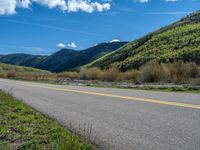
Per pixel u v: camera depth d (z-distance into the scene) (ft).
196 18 374.22
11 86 78.69
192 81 71.56
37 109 32.22
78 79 127.95
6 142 18.20
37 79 140.77
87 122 23.65
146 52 277.85
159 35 340.59
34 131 20.85
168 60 199.93
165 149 15.42
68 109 31.19
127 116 25.14
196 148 15.31
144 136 18.24
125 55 339.36
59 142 17.29
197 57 176.96
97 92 50.29
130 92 48.21
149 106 30.32
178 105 29.94
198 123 21.02
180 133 18.43
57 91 56.39
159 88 59.26
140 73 96.17
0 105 35.09
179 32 305.32
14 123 24.09
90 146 16.20
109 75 107.96
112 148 16.21
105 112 27.91
